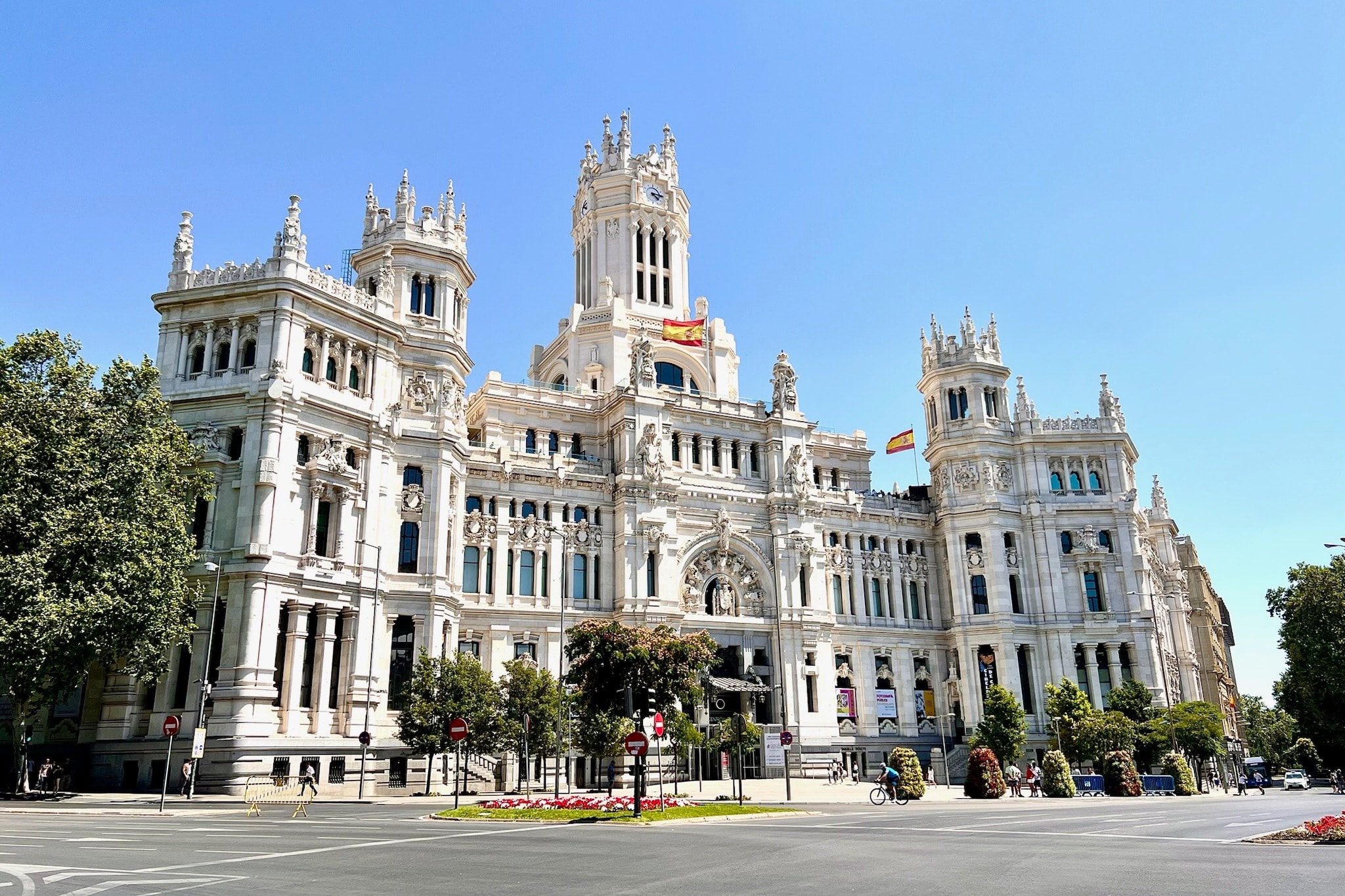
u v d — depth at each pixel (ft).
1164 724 299.79
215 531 219.41
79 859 89.97
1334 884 75.56
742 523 323.78
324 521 236.02
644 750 151.23
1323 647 312.29
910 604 353.10
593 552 300.61
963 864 90.07
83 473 181.27
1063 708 295.89
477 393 314.55
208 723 205.87
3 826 127.44
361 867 86.74
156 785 205.77
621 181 390.42
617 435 316.19
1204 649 538.47
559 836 118.83
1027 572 344.08
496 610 278.26
